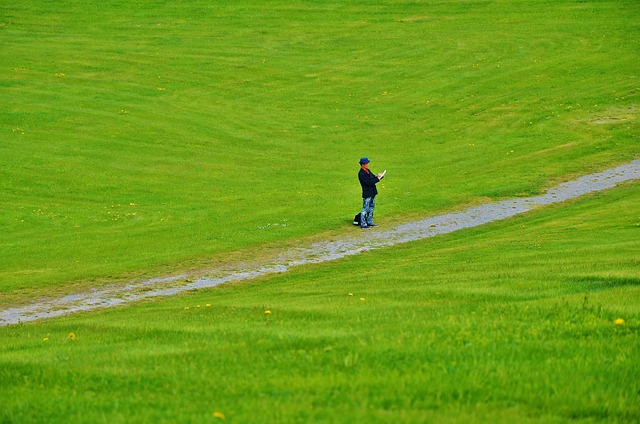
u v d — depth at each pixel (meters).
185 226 120.31
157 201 139.75
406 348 40.31
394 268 84.50
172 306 73.31
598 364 36.53
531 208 128.75
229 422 30.97
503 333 43.09
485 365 36.78
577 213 119.50
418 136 195.88
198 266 96.75
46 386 37.81
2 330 65.06
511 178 151.88
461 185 147.62
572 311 47.56
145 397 35.03
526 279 64.81
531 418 30.48
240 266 96.56
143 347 46.72
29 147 176.25
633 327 43.09
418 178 156.25
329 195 142.75
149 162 169.75
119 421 31.61
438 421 30.17
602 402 31.83
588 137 183.38
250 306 62.84
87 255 103.44
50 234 117.12
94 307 79.31
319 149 185.25
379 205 132.12
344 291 69.31
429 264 84.88
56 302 81.81
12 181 151.50
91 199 141.25
